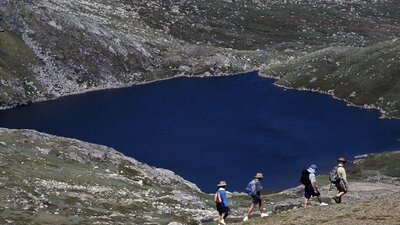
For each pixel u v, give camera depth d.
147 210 60.88
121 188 72.00
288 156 137.00
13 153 77.44
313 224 34.25
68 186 66.12
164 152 143.25
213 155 139.38
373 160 121.25
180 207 66.00
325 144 147.25
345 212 36.28
